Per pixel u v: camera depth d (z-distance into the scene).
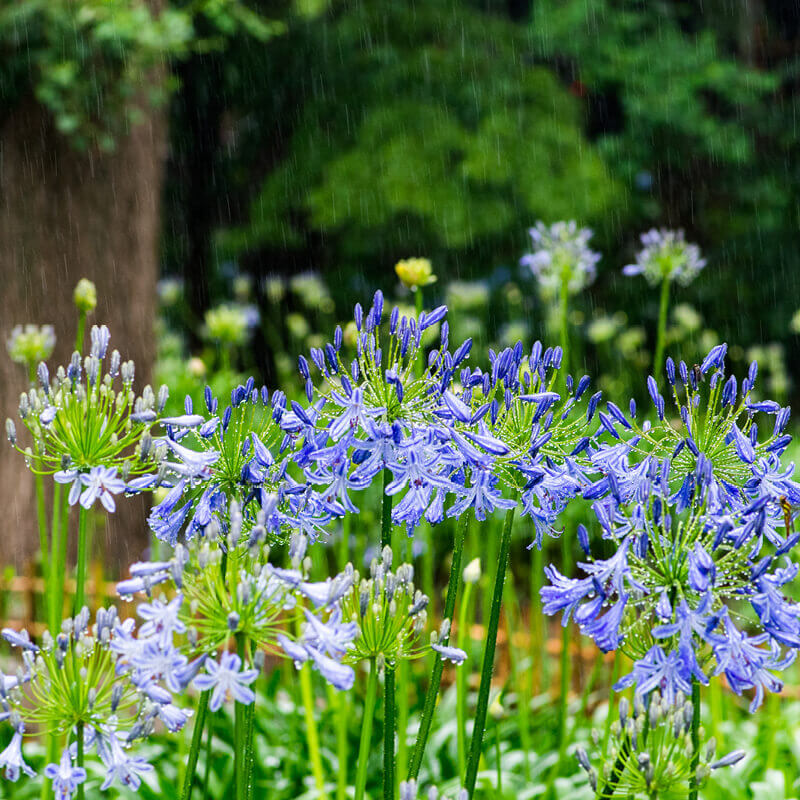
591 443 3.17
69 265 10.66
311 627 2.63
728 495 2.95
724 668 2.67
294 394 7.39
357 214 19.64
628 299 22.00
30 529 9.27
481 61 20.70
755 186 22.45
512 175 19.55
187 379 12.02
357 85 21.03
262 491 3.01
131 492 3.07
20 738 2.76
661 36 21.95
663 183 22.64
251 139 22.91
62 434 3.08
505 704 7.04
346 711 5.59
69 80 10.33
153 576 2.64
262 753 6.09
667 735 2.69
